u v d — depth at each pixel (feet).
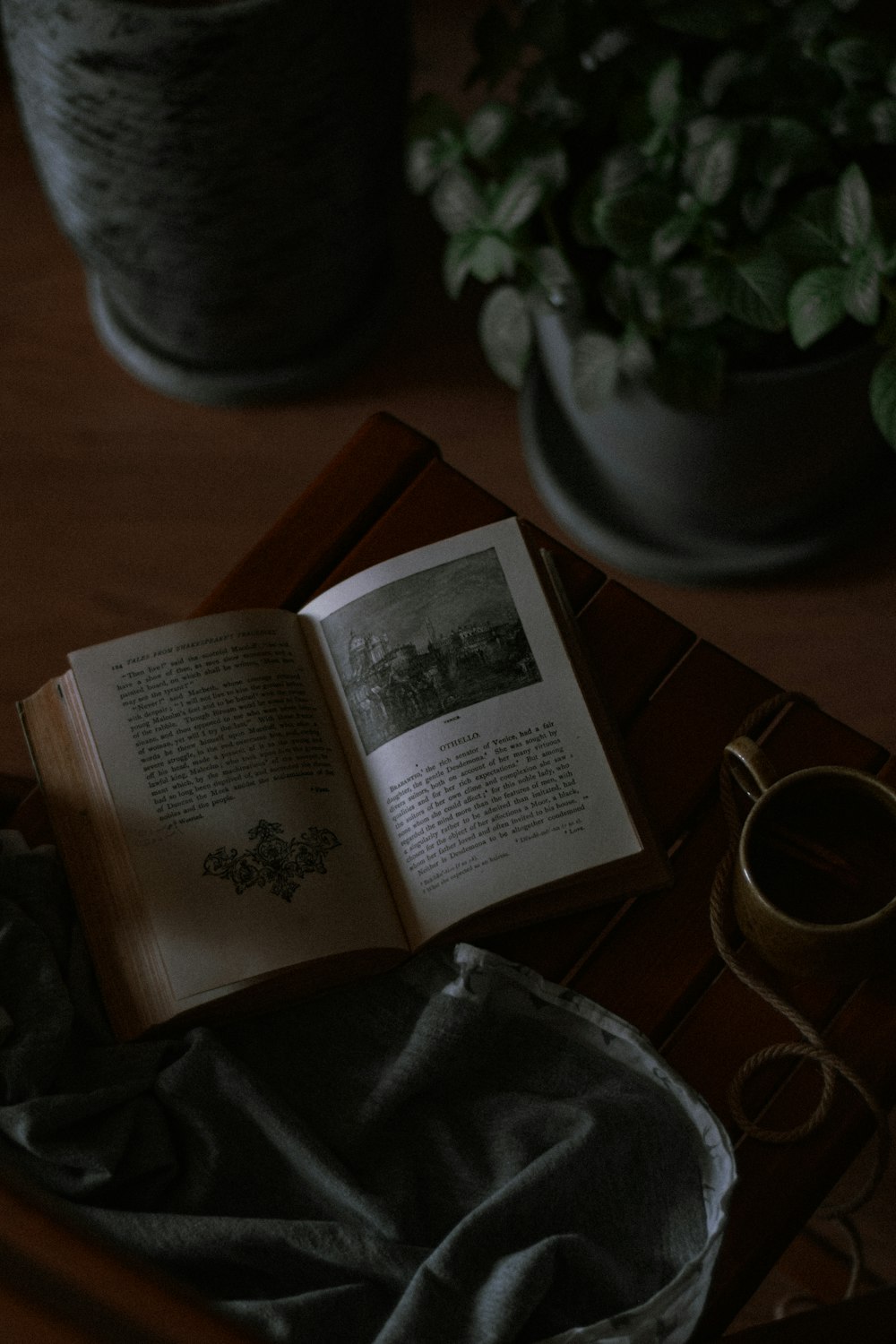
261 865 2.85
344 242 4.88
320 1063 2.88
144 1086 2.75
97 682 2.97
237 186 4.42
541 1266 2.49
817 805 2.84
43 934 2.85
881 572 4.97
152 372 5.41
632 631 3.24
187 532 5.27
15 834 3.03
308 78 4.16
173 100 4.10
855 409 4.28
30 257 5.75
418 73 5.91
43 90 4.22
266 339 5.20
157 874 2.85
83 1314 1.29
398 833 2.95
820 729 3.13
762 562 4.92
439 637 3.05
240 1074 2.75
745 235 3.94
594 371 4.00
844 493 4.86
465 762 2.95
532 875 2.85
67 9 3.91
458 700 3.00
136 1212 2.62
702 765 3.12
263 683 3.02
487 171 5.38
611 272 3.88
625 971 2.93
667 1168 2.70
